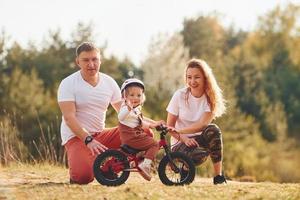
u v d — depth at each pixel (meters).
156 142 8.77
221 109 9.38
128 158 8.70
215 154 9.35
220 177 9.39
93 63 9.10
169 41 49.84
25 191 8.18
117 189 8.31
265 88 62.25
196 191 8.32
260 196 8.12
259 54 69.00
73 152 9.04
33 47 59.41
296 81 62.91
